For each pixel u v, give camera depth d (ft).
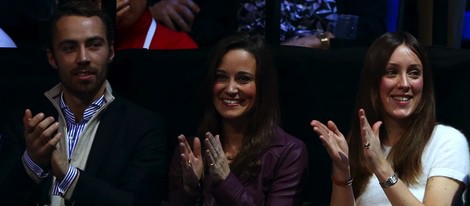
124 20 52.80
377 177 41.19
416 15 53.62
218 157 42.29
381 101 43.96
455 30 52.65
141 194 44.14
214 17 57.98
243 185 44.09
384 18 58.85
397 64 43.37
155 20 57.98
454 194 42.42
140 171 44.47
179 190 44.83
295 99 47.32
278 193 44.06
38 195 43.42
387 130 44.45
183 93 48.21
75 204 42.57
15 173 42.27
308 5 55.93
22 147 44.80
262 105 44.57
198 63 47.98
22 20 58.08
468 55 45.47
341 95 46.78
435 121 43.80
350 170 44.16
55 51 44.37
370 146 40.83
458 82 45.50
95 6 44.60
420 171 43.09
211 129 45.62
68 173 42.32
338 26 56.34
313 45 54.24
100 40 44.19
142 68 48.57
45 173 42.24
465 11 61.26
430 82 43.73
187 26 58.18
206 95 45.47
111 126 44.75
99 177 44.09
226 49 44.68
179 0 57.93
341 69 46.78
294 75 47.26
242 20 55.62
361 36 57.62
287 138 44.86
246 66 44.39
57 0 57.77
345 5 59.00
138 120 45.21
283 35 55.42
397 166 43.50
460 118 45.50
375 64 43.73
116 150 44.50
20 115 45.50
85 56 43.75
